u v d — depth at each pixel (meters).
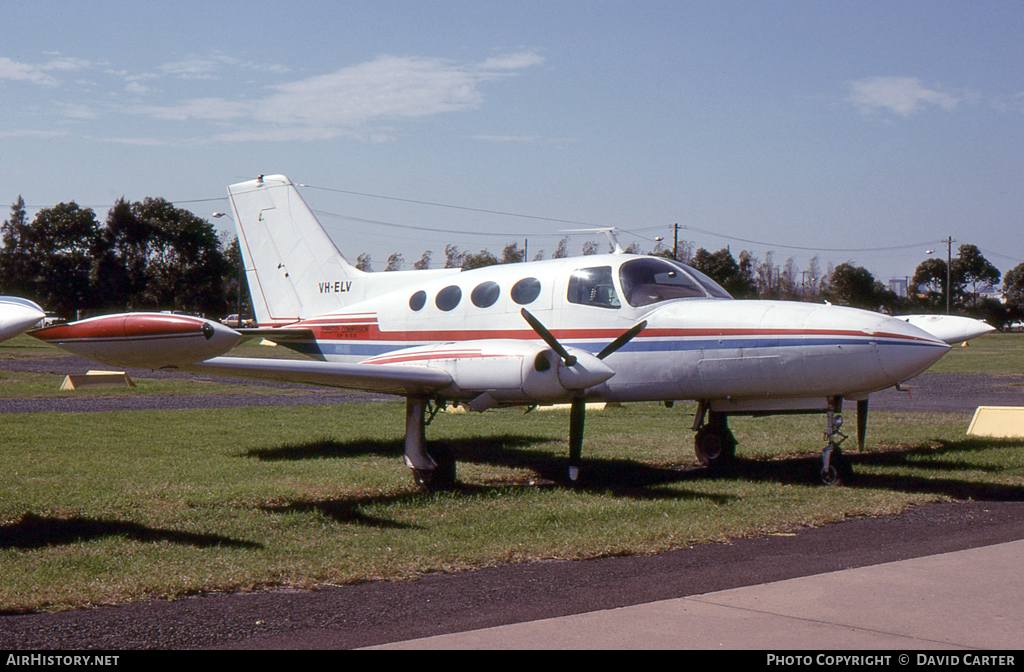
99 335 6.96
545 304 10.20
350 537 6.66
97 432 12.78
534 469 10.30
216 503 7.86
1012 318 88.31
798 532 6.98
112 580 5.41
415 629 4.59
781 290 85.19
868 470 10.09
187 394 20.59
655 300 9.76
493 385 8.39
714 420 10.74
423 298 11.42
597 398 9.70
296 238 13.59
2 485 8.56
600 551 6.23
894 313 76.94
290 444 12.09
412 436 9.02
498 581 5.54
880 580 5.42
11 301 6.66
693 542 6.57
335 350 12.45
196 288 84.25
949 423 14.82
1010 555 6.07
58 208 84.62
